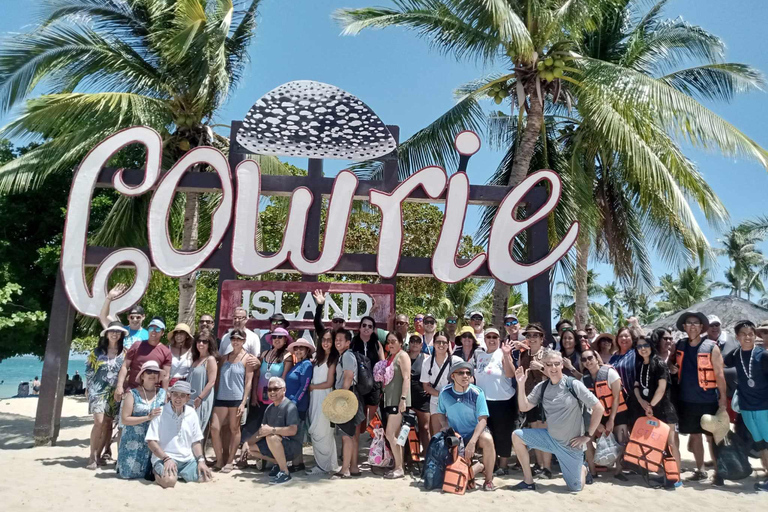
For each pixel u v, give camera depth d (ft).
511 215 27.73
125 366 20.06
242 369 21.20
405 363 20.22
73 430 31.73
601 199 44.32
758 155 29.60
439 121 38.32
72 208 26.11
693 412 19.90
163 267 26.23
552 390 18.69
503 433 20.51
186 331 21.56
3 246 43.39
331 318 28.32
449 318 25.08
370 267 27.73
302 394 20.57
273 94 29.37
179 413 19.11
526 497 17.47
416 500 16.98
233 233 26.84
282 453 19.25
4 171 31.58
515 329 23.80
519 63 35.83
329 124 29.45
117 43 37.55
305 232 27.53
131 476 18.80
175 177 26.89
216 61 33.71
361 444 28.60
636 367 20.58
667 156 34.12
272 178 28.30
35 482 17.88
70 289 25.59
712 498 17.51
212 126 38.81
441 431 19.12
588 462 20.90
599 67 33.42
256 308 27.71
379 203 27.78
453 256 27.32
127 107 33.37
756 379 19.20
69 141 32.86
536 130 35.76
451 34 36.45
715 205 33.01
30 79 33.58
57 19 35.19
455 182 27.71
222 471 20.40
